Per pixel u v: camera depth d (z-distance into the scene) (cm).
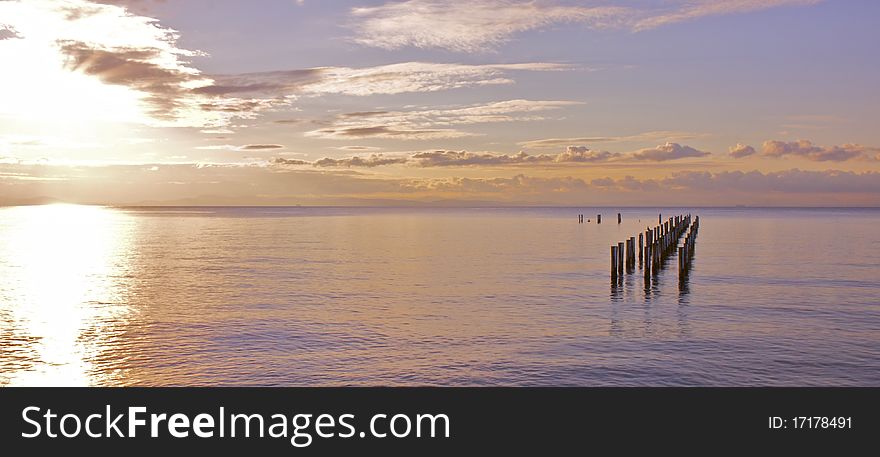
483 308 2908
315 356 2119
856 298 3181
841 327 2514
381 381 1897
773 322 2608
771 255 5359
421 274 4103
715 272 4184
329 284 3659
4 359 2098
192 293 3344
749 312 2817
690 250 5122
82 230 10038
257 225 11938
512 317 2703
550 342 2280
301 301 3089
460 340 2308
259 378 1925
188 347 2227
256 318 2681
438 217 17775
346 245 6600
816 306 2959
